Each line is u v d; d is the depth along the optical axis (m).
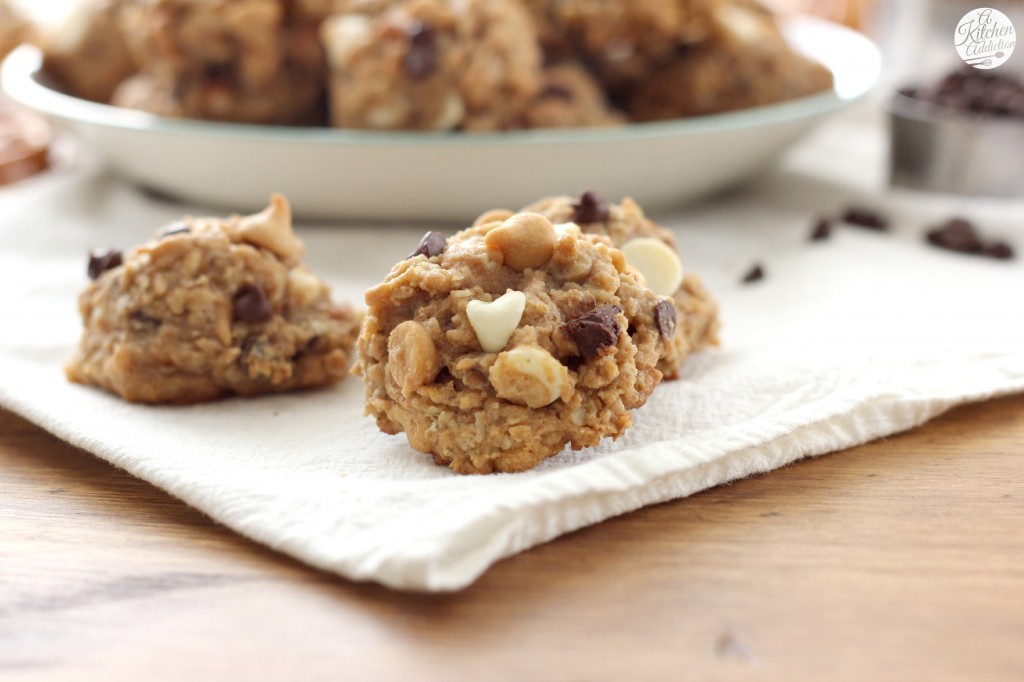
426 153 0.37
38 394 0.28
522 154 0.36
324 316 0.30
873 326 0.32
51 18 0.56
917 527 0.25
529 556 0.24
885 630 0.23
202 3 0.39
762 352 0.30
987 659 0.22
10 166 0.45
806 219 0.40
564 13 0.40
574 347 0.26
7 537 0.25
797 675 0.22
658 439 0.27
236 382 0.29
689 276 0.31
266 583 0.24
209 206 0.40
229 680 0.22
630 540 0.25
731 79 0.41
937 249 0.38
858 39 0.44
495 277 0.26
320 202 0.38
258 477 0.26
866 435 0.28
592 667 0.22
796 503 0.26
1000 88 0.43
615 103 0.43
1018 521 0.25
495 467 0.26
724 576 0.24
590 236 0.27
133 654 0.22
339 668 0.22
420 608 0.23
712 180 0.39
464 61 0.38
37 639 0.22
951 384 0.29
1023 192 0.42
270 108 0.41
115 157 0.40
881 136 0.51
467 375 0.26
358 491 0.25
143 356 0.29
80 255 0.38
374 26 0.39
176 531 0.25
